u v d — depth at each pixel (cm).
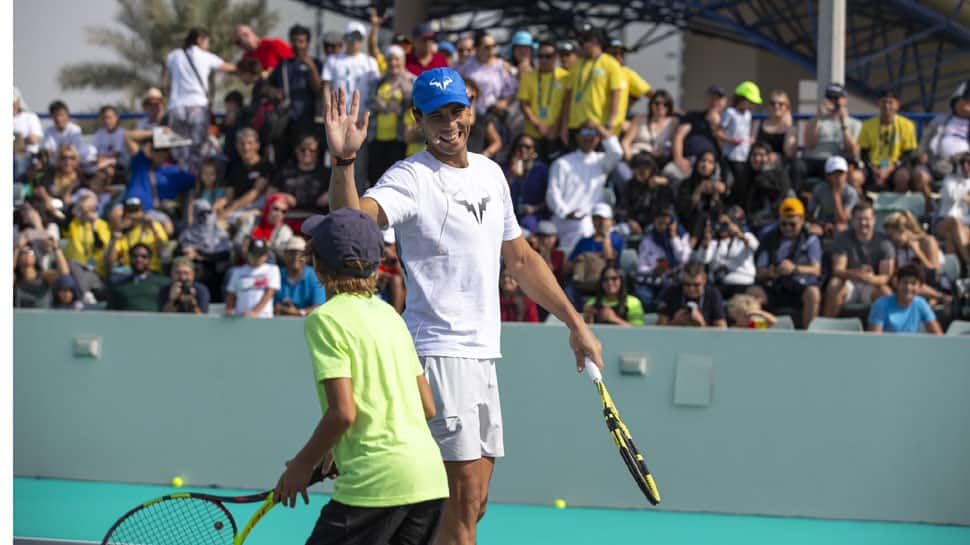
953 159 3384
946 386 2312
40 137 4203
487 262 1320
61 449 2681
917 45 7012
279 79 3722
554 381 2444
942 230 3262
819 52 3803
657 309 3045
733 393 2381
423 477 1088
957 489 2308
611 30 8319
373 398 1089
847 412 2345
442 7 8138
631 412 2412
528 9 8162
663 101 3612
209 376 2606
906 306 2686
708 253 3058
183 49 3931
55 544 1966
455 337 1299
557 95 3628
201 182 3772
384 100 3559
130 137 3903
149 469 2633
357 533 1079
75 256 3556
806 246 3019
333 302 1117
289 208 3600
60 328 2684
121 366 2656
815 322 2689
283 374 2567
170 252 3494
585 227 3362
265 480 2567
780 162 3384
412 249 1305
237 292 2825
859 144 3634
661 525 2278
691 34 8831
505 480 2462
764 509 2369
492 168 1348
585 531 2219
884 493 2330
